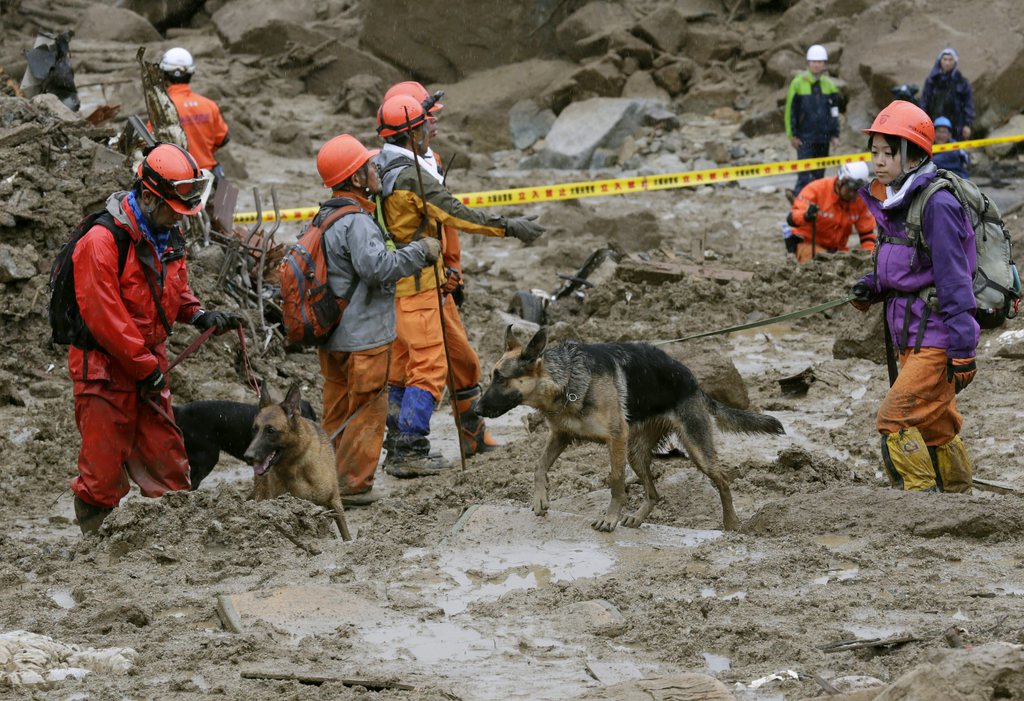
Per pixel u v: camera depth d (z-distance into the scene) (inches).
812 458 463.2
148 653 287.9
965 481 413.7
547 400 379.2
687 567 343.6
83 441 413.7
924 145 388.2
